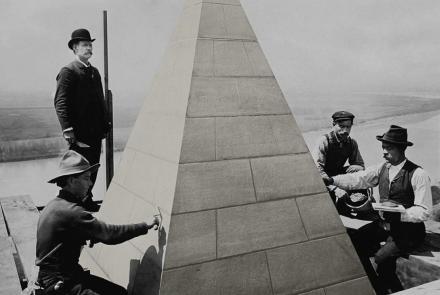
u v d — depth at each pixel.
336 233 3.74
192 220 3.21
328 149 5.39
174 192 3.21
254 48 3.92
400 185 4.38
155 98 4.20
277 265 3.43
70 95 5.02
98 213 4.55
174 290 3.04
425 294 3.19
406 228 4.27
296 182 3.70
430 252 4.69
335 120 5.36
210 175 3.36
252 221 3.42
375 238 4.59
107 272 3.86
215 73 3.64
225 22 3.87
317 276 3.56
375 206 4.34
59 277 2.84
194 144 3.38
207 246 3.21
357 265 3.75
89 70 5.23
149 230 3.40
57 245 2.85
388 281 4.44
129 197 3.97
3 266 3.96
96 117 5.33
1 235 4.79
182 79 3.70
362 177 4.87
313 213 3.69
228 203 3.37
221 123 3.53
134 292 3.29
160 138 3.76
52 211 2.87
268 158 3.63
